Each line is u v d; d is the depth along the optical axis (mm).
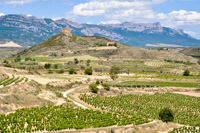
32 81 122750
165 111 85000
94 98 113562
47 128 65438
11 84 113812
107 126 73125
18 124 66938
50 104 92125
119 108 99625
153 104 110938
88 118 78875
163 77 192375
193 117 94812
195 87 157500
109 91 134000
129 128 73062
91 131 67562
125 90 142875
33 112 78750
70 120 74062
